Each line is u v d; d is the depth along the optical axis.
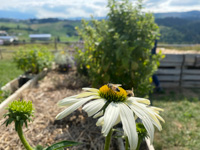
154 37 3.66
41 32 159.75
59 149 1.27
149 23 3.59
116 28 3.71
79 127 2.71
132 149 0.98
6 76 6.58
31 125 2.69
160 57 3.86
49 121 2.83
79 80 4.86
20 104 1.32
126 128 1.05
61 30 168.62
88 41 4.77
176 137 3.49
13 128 2.58
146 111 1.22
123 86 3.41
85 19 4.34
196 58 6.31
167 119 4.12
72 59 6.22
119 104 1.22
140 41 3.47
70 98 1.37
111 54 3.61
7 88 4.16
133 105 1.24
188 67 6.68
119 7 3.65
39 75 5.19
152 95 5.70
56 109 3.22
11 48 16.45
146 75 3.65
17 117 1.25
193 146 3.28
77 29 4.98
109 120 1.06
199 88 6.57
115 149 2.29
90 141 2.42
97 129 2.66
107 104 1.25
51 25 189.88
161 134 3.56
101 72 3.74
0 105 2.99
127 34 3.60
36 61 5.21
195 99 5.33
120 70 3.46
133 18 3.58
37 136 2.47
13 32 143.50
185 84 6.64
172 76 6.53
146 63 3.76
